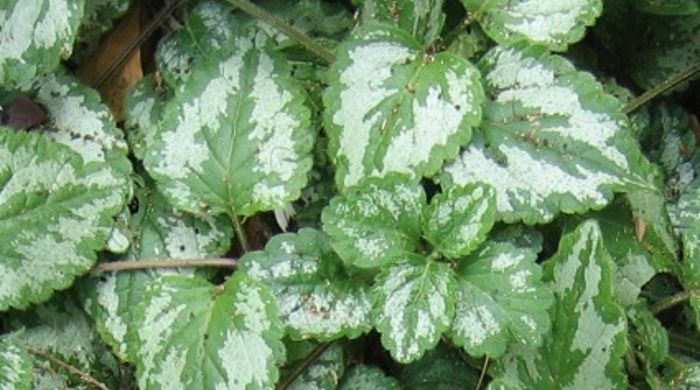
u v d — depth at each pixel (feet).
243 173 1.77
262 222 1.85
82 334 1.80
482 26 1.80
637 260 1.78
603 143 1.73
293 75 1.86
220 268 1.81
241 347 1.68
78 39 1.90
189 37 1.91
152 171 1.78
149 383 1.68
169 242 1.80
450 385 1.80
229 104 1.79
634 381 1.76
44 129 1.82
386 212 1.71
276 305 1.68
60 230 1.74
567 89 1.75
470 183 1.70
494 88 1.77
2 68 1.73
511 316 1.66
